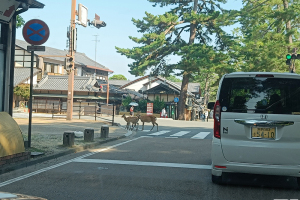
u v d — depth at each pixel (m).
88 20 23.47
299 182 5.43
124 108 48.53
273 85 5.21
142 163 7.67
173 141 12.74
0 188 5.23
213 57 33.84
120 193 5.05
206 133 16.84
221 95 5.32
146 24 35.31
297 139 5.04
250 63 30.59
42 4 8.47
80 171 6.66
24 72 39.75
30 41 8.42
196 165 7.53
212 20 34.22
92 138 11.37
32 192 5.02
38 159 7.50
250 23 30.00
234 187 5.55
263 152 5.07
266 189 5.46
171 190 5.29
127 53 35.31
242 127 5.16
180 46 35.84
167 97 50.44
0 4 7.36
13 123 7.07
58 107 40.25
